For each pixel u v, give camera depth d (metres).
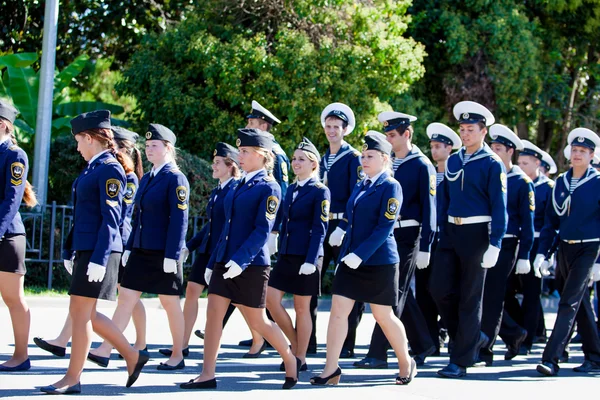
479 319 12.91
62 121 25.97
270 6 25.91
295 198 13.02
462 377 12.83
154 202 12.09
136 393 10.36
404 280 13.48
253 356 14.23
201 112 25.41
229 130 25.30
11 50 30.69
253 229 10.65
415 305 14.15
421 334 14.14
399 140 13.77
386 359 13.55
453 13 30.22
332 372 11.45
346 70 25.45
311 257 12.58
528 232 14.77
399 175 13.65
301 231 12.89
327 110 15.02
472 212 12.79
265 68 24.83
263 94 25.00
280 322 12.90
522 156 17.84
